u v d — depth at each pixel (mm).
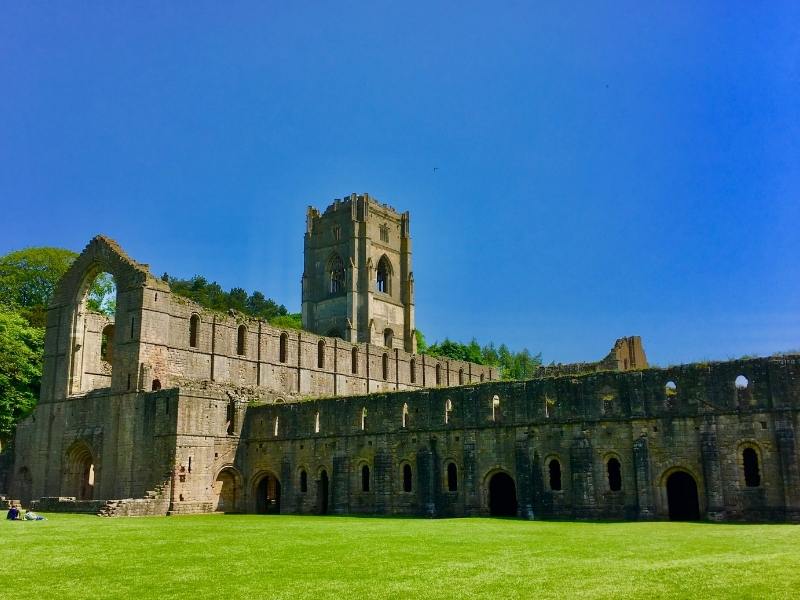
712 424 61188
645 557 34500
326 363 108562
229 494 82875
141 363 81438
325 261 148250
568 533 47906
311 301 148125
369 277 144250
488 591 26250
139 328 82250
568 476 65812
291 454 82000
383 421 76625
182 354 86562
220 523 59469
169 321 85438
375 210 150125
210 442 80562
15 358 98000
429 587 27188
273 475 83250
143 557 36000
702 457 60812
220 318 92375
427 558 35062
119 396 82062
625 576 28688
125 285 84750
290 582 28562
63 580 29438
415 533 48656
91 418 84188
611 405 65375
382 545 40969
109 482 80625
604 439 65000
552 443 67000
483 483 70062
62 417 86938
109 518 65562
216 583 28469
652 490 62312
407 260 154250
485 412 71062
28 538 44688
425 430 73938
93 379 92562
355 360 115188
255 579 29312
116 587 27844
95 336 93688
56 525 55188
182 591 26953
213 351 90625
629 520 62094
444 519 65062
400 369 124062
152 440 78625
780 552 35594
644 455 62562
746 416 60250
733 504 59469
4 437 100000
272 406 84812
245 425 85750
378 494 74875
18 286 122562
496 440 69938
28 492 87938
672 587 26188
